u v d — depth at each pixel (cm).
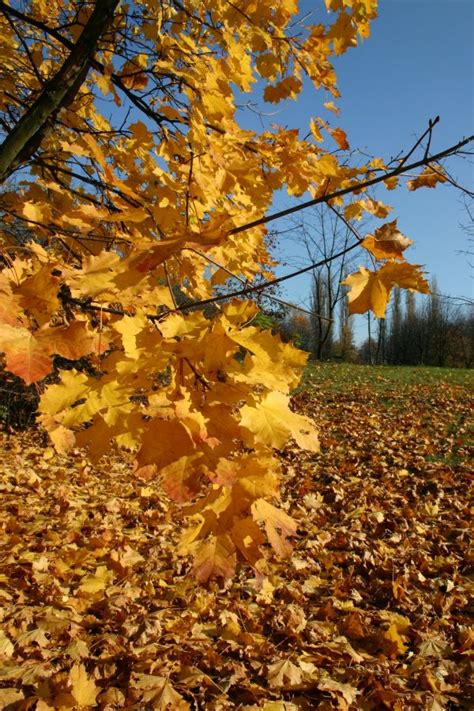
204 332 118
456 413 1096
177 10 259
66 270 123
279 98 255
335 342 3872
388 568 405
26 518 504
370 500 587
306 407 1242
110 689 254
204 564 126
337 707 247
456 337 4350
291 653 294
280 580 384
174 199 181
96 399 118
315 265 131
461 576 396
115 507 545
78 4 249
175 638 304
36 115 209
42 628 298
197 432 109
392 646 300
